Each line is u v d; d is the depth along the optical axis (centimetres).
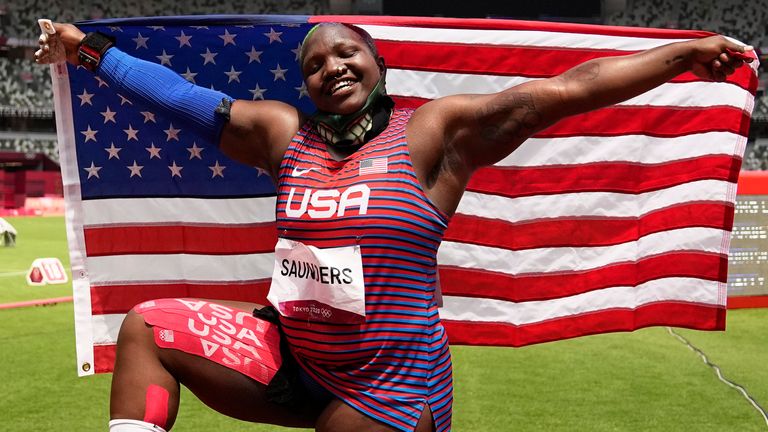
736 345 659
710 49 197
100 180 323
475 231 343
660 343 665
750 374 554
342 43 204
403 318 196
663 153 344
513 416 450
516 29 335
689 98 341
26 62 4147
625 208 346
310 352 201
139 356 207
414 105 335
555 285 346
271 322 220
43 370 570
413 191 195
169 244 327
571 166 343
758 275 855
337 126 203
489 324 346
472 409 464
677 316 348
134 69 234
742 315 810
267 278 328
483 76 335
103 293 325
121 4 4234
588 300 347
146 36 317
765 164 3978
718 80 207
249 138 221
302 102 325
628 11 4172
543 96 196
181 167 324
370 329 195
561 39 336
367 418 196
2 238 1869
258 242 327
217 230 327
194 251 328
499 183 343
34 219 3102
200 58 321
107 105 320
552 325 346
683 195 345
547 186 343
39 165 4212
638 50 338
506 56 335
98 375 554
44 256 1538
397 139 200
